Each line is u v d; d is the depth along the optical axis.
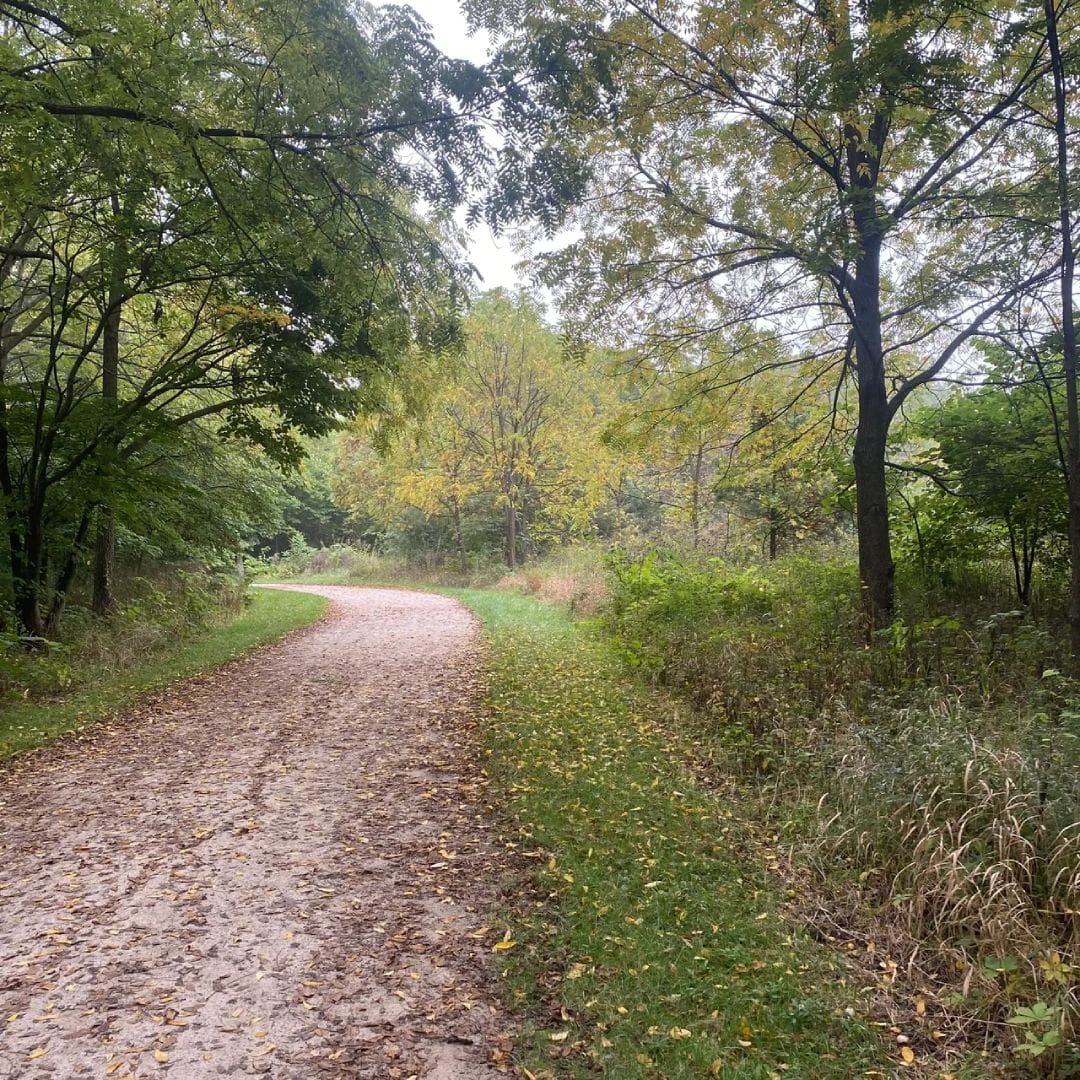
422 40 6.84
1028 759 4.18
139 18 6.20
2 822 5.64
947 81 6.03
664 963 3.45
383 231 9.24
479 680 10.20
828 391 10.92
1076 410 5.85
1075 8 6.38
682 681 8.55
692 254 8.98
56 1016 3.23
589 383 24.14
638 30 7.86
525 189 7.38
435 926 3.91
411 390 13.05
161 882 4.51
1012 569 9.77
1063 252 5.84
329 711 8.83
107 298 12.68
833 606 8.99
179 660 12.36
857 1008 3.15
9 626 11.38
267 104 7.44
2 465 11.46
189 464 15.66
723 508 18.09
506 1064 2.89
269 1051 2.98
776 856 4.59
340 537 53.31
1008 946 3.27
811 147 8.26
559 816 5.21
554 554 26.58
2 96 6.07
